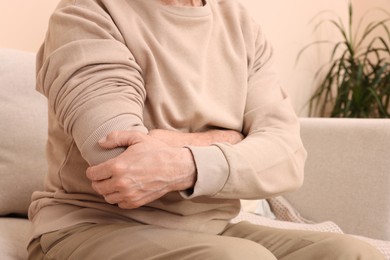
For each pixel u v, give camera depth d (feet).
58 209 3.14
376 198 5.50
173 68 3.25
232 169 2.82
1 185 4.34
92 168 2.63
